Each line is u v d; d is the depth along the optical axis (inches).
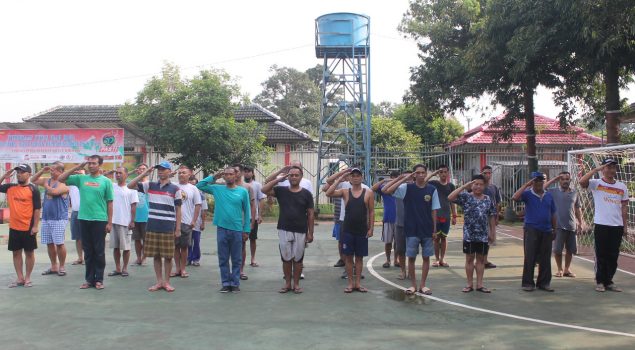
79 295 296.7
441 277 354.3
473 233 303.0
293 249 303.7
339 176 310.2
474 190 306.5
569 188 359.3
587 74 557.0
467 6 711.7
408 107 839.1
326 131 824.3
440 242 395.2
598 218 314.2
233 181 311.7
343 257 350.0
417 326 235.1
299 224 303.6
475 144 957.8
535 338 217.6
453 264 406.6
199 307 270.1
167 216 307.4
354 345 207.5
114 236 354.9
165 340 214.2
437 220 381.7
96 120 1090.7
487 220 305.6
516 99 720.3
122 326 234.7
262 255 455.5
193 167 818.8
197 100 796.0
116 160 764.6
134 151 863.7
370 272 374.6
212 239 570.9
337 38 780.0
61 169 355.9
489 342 212.1
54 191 350.3
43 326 234.5
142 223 395.5
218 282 336.5
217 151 819.4
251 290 312.7
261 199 400.8
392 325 236.7
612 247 311.0
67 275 357.4
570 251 354.6
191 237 371.2
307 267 395.5
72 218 397.7
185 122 799.7
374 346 206.4
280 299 288.7
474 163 914.7
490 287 321.4
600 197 315.9
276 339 215.3
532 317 251.3
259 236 600.1
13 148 770.8
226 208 308.5
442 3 746.8
